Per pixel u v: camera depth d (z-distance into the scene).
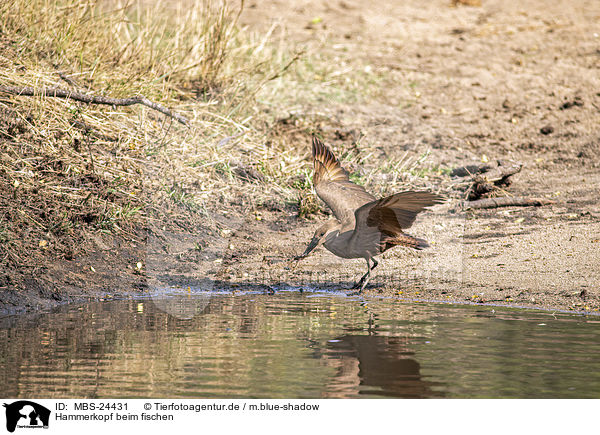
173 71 27.30
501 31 45.03
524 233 22.05
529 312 16.17
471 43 42.50
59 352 13.01
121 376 11.77
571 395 10.88
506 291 17.86
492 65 38.62
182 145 24.20
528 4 52.34
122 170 22.33
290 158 26.03
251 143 26.50
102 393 11.00
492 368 12.10
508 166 25.81
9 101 22.00
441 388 11.20
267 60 31.38
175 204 22.12
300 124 29.25
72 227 19.61
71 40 25.28
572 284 17.95
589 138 29.98
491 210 24.17
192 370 12.04
